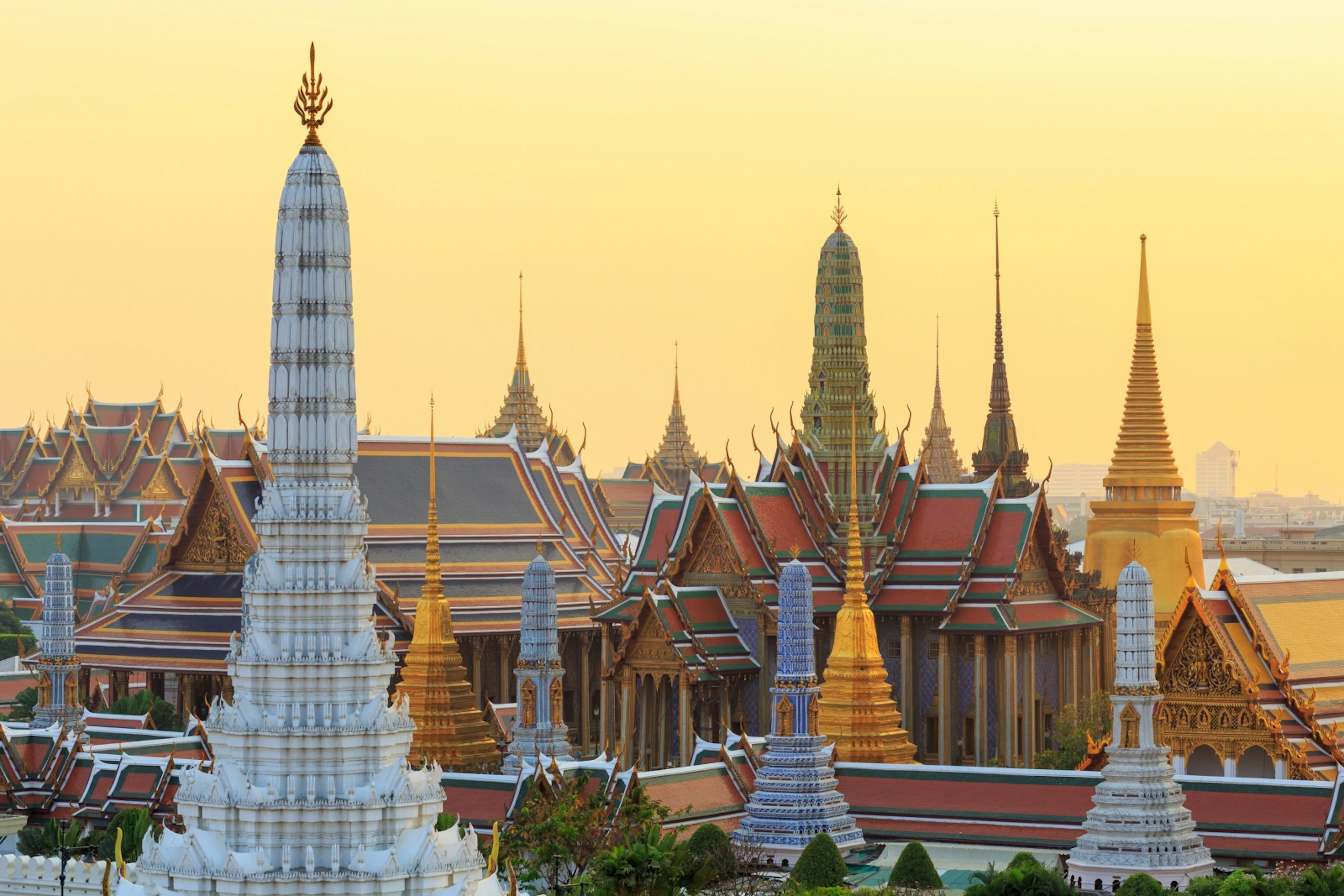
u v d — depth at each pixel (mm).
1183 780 192000
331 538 130000
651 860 145375
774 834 198000
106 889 129500
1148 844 181375
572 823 172000
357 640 129625
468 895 127562
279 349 131750
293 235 131875
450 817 169250
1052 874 155625
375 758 128375
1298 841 183875
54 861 180375
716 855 183250
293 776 126625
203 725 136250
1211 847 187000
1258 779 189375
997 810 198375
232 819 126062
